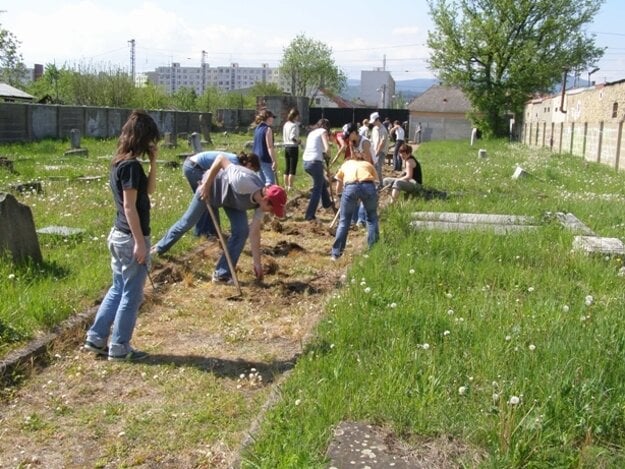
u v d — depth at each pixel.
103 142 30.45
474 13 51.75
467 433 3.83
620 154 23.86
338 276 7.75
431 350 4.93
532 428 3.72
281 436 3.88
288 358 5.33
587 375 4.36
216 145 31.17
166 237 7.99
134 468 3.84
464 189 15.29
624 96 24.75
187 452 4.00
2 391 4.70
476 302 6.16
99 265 7.24
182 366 5.18
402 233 9.16
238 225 7.27
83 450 4.04
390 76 113.50
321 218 11.66
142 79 69.56
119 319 5.20
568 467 3.53
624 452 3.70
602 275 7.25
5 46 54.47
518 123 52.97
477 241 8.46
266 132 11.40
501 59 51.16
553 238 9.02
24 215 7.06
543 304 5.98
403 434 3.86
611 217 11.05
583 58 51.72
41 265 7.18
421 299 6.17
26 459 3.92
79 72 49.25
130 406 4.55
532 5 49.94
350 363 4.82
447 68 52.75
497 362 4.64
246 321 6.20
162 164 18.66
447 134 64.31
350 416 4.04
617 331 5.14
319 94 93.69
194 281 7.38
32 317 5.66
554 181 18.17
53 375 5.01
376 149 14.64
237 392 4.75
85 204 11.10
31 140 28.83
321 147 11.06
